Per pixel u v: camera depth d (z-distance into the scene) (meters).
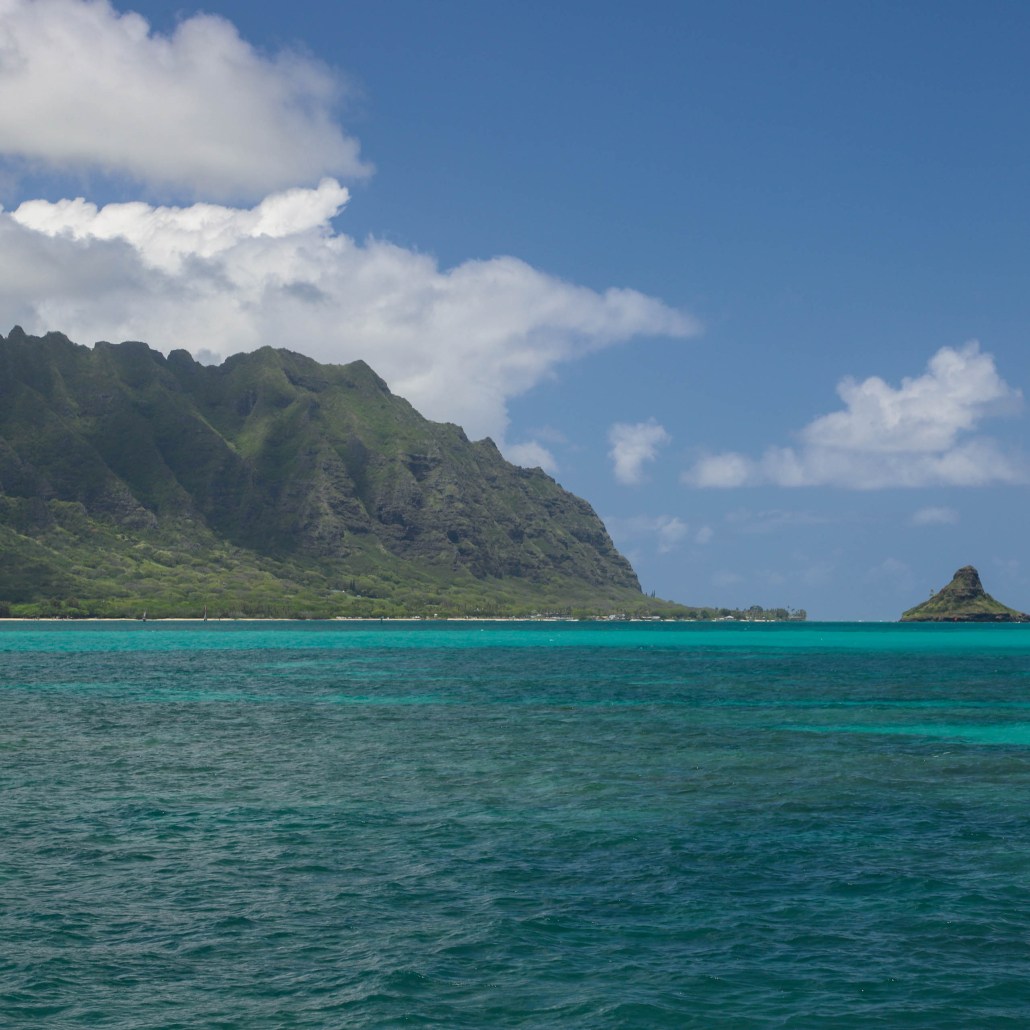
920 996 23.84
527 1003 23.42
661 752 62.22
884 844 37.69
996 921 29.00
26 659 175.00
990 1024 22.47
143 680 127.69
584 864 34.88
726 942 27.28
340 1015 22.80
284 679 130.25
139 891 31.84
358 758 60.00
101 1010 23.08
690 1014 22.86
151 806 45.16
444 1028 22.17
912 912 29.75
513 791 48.78
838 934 27.91
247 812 43.84
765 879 33.06
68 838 38.81
